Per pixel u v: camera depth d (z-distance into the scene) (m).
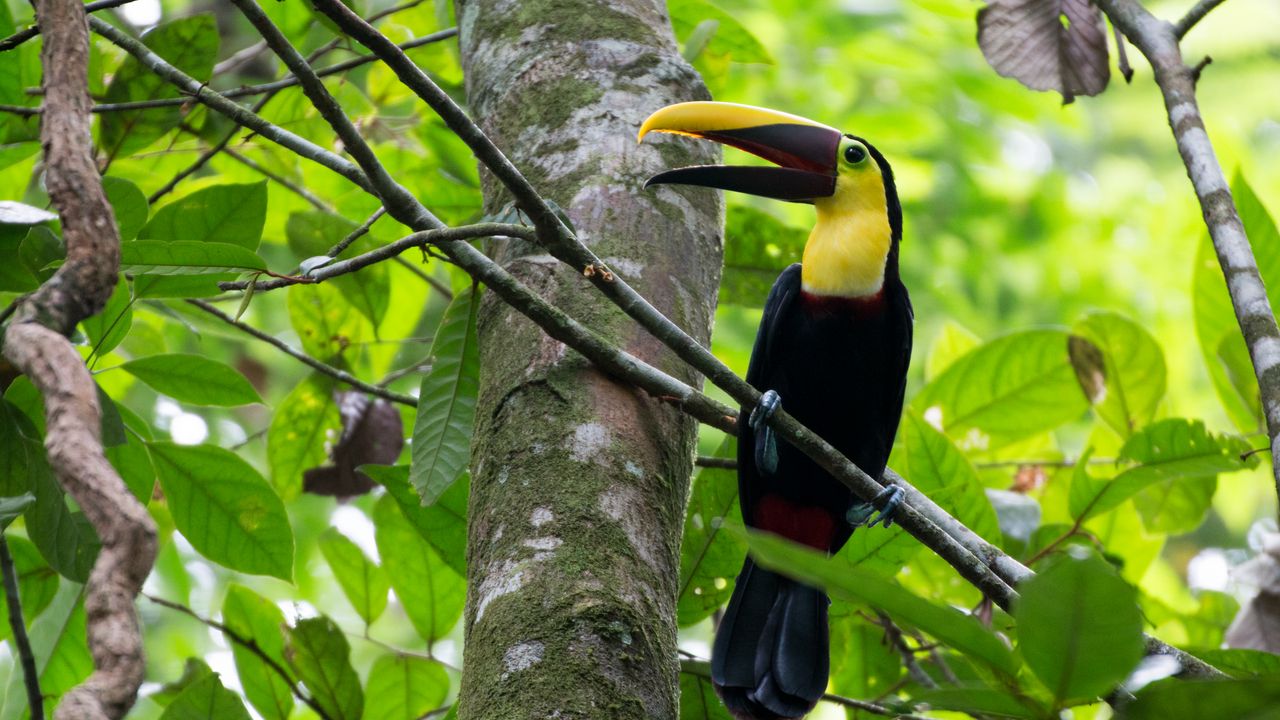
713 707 8.30
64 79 5.30
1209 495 10.54
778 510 8.73
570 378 6.59
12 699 8.44
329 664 8.58
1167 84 7.50
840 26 18.20
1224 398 10.09
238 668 8.62
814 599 7.68
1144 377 10.51
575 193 7.42
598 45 8.10
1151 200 21.55
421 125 11.23
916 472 8.94
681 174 7.46
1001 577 7.35
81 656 8.52
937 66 18.28
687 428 6.86
